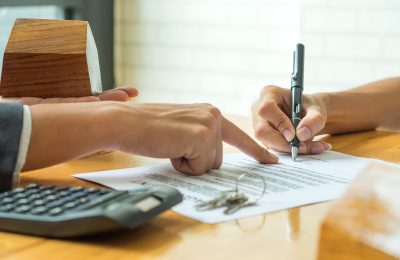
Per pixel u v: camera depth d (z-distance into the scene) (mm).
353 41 2332
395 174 580
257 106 1040
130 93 996
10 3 2250
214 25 2580
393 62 2285
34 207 563
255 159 874
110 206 541
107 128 752
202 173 785
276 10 2453
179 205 633
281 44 2463
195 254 512
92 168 826
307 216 616
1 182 676
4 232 556
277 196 681
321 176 785
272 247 530
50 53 886
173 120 780
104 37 2713
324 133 1140
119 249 519
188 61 2650
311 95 1140
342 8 2332
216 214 611
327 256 488
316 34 2387
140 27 2721
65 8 2555
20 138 700
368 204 513
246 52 2533
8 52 883
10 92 896
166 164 843
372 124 1211
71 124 742
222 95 2605
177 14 2643
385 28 2281
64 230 533
